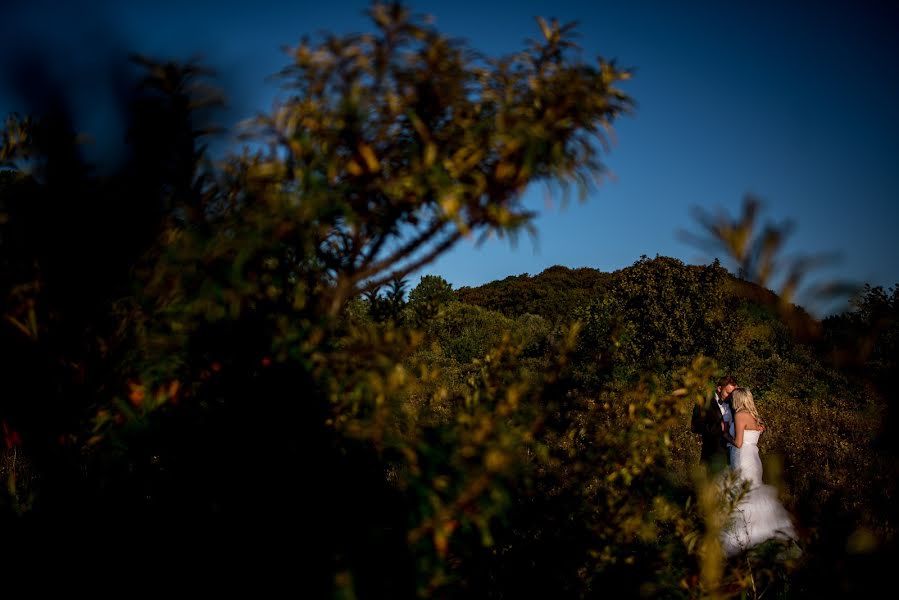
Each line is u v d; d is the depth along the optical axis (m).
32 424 1.44
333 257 1.45
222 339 1.40
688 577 2.10
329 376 1.38
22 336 1.39
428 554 1.37
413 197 1.26
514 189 1.26
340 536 1.40
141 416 1.40
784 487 3.84
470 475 1.32
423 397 1.88
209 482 1.43
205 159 1.38
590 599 2.02
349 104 1.15
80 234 1.40
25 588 1.46
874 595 1.34
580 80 1.20
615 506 2.13
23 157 1.38
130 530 1.49
